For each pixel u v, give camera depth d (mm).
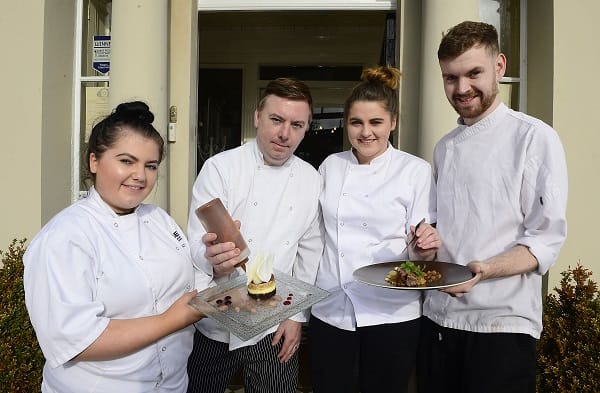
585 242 2918
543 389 2365
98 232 1307
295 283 1782
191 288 1550
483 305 1725
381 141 1967
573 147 2922
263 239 1992
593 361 2207
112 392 1276
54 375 1258
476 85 1665
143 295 1321
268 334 1995
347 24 5473
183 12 3324
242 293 1659
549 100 2963
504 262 1575
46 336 1158
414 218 1979
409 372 1984
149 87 2977
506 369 1701
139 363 1310
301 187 2078
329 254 2078
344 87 5887
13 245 2812
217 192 1959
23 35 3045
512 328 1697
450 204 1872
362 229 2014
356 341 2000
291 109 1848
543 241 1604
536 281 1735
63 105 3275
